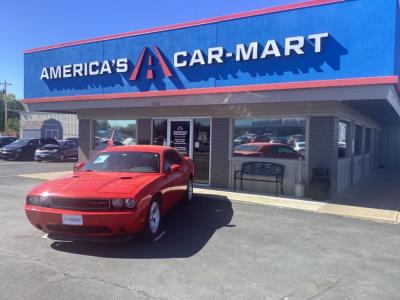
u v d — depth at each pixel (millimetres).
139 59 12789
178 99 11852
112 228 5691
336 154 10938
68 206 5754
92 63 13984
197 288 4582
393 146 23125
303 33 9875
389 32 8805
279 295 4434
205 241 6500
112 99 13242
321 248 6254
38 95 15719
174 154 8711
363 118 15531
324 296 4430
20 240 6367
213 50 11242
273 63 10312
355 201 10422
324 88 9469
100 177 6750
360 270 5293
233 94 10812
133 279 4820
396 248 6336
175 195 8102
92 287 4555
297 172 11094
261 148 11836
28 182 13875
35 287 4523
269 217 8422
